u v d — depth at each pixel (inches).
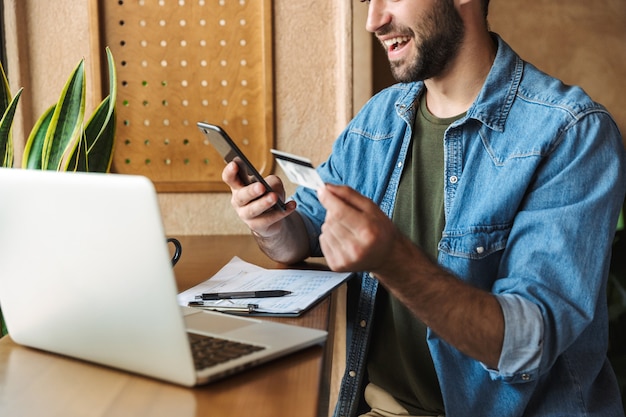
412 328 52.0
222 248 66.6
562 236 43.6
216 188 73.1
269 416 30.0
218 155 72.9
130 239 30.9
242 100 72.2
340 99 71.7
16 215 34.4
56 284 34.8
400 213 54.7
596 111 47.1
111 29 71.4
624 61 73.8
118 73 71.8
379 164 57.3
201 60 71.7
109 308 33.1
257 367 35.4
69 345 36.3
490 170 49.2
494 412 46.6
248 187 50.7
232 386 33.1
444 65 52.1
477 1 51.6
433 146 53.9
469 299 40.6
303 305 45.1
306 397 31.8
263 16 70.5
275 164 72.9
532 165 46.6
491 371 43.3
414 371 52.1
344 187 37.8
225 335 38.2
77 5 70.9
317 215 60.1
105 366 35.8
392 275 39.0
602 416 47.9
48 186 32.4
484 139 49.8
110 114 57.6
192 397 31.9
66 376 34.8
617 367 70.4
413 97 55.7
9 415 30.5
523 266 44.1
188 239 71.5
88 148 58.7
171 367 32.5
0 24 71.9
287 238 56.2
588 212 44.3
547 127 47.2
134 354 33.6
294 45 71.4
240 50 71.6
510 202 47.2
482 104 49.9
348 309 58.0
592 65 73.9
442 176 53.0
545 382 47.4
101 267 32.4
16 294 37.2
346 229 37.0
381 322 55.0
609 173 45.6
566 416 46.8
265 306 44.9
